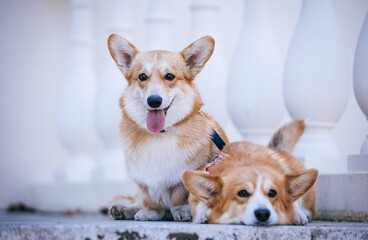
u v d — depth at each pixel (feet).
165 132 14.10
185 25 30.27
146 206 14.58
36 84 35.78
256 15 19.79
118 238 10.92
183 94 14.40
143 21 32.71
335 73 17.67
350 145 22.85
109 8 35.06
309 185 12.12
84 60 29.91
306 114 17.90
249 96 19.13
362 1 22.50
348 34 23.08
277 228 11.36
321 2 18.22
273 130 19.54
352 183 15.61
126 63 15.25
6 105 33.81
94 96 29.60
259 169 12.13
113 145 26.48
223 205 11.94
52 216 22.90
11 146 34.12
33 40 35.73
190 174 12.05
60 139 29.76
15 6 34.73
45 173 35.96
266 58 19.33
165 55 14.79
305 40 17.99
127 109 14.61
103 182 25.96
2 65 33.88
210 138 14.44
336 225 12.36
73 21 30.14
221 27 28.53
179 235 11.04
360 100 16.08
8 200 33.73
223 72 21.27
